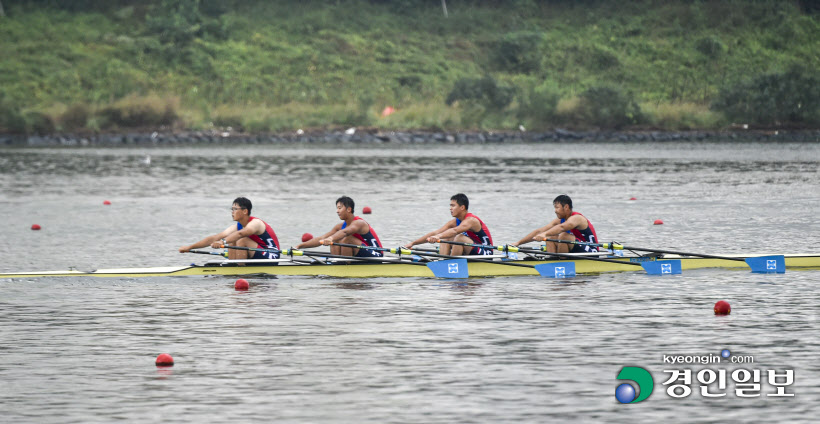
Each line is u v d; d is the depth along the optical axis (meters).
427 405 34.09
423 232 86.00
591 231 66.88
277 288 58.28
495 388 36.06
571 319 48.25
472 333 45.03
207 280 61.25
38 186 133.50
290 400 34.75
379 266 63.28
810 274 63.59
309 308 51.50
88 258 72.06
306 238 82.50
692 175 151.12
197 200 116.00
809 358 40.16
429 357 40.56
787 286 58.53
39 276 61.53
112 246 78.62
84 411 33.62
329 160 186.12
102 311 50.88
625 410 33.56
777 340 43.31
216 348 42.34
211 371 38.56
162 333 45.41
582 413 33.22
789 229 88.06
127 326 47.00
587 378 37.34
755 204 110.00
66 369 38.97
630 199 115.69
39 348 42.50
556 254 64.75
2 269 66.81
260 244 63.88
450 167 168.88
